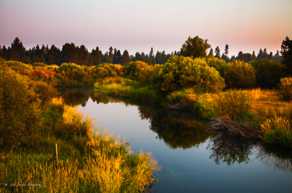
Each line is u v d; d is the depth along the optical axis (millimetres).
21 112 12508
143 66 59125
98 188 8922
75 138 14414
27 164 10281
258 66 39406
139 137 19156
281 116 19125
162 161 14445
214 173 12977
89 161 10891
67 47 122812
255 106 23281
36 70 53781
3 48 119438
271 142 16766
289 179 12391
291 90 27266
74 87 58656
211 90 31281
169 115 27188
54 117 18859
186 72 32094
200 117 25266
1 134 11648
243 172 13125
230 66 38094
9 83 12320
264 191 11180
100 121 24312
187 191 10945
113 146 13703
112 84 52938
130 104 35219
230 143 17797
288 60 37219
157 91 35000
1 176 9016
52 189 8133
